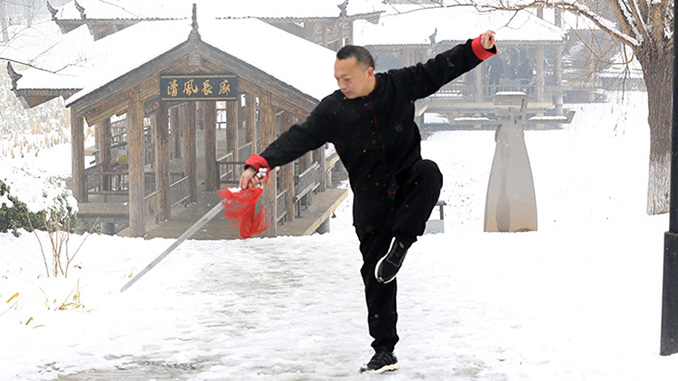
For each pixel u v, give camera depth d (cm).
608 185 3706
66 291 911
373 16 3550
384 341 548
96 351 646
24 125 4669
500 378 542
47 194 1495
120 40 2223
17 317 772
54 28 3441
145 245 1304
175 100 1898
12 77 2292
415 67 484
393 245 480
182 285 962
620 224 1373
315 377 557
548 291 859
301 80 1914
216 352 638
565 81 5509
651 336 632
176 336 702
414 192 480
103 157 2550
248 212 472
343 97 485
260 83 1895
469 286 912
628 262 1017
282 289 938
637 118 5019
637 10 1733
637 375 524
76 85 2314
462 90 5341
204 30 1970
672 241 577
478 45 473
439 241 1257
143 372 587
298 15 3378
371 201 502
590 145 4503
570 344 617
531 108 5103
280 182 2222
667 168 1738
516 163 1471
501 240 1245
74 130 2397
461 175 3988
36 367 600
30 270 1047
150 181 2578
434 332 686
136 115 1922
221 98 1895
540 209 3375
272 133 1922
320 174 2773
